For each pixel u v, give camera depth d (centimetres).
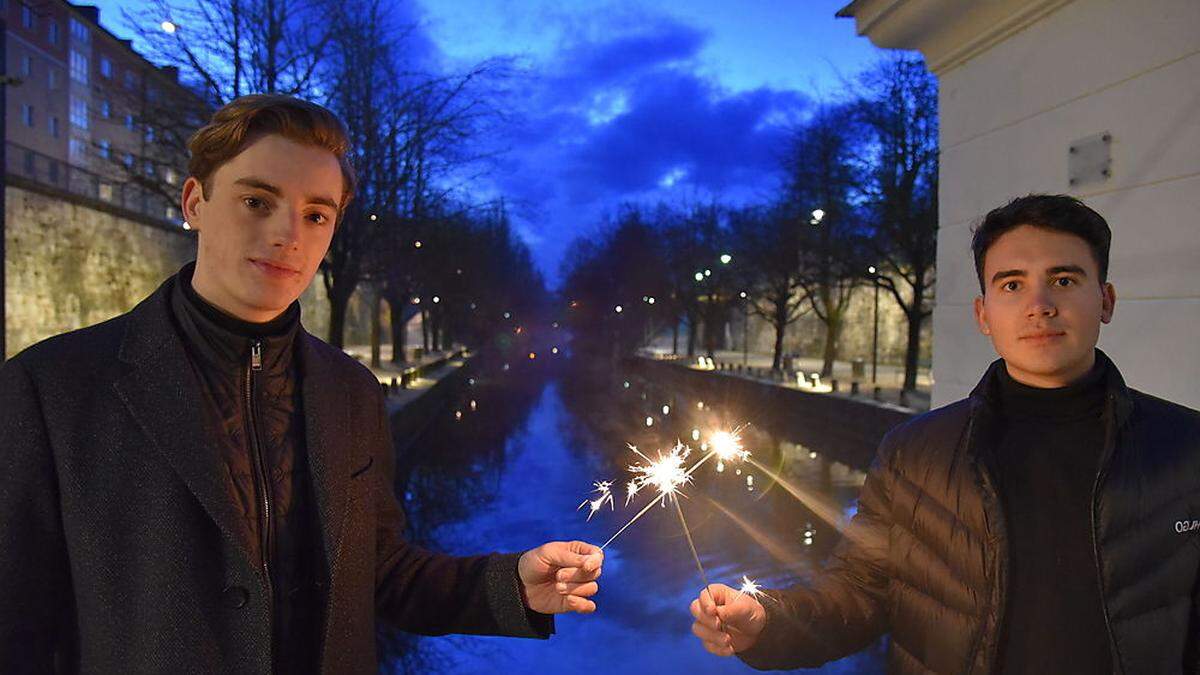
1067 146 413
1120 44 379
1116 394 159
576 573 163
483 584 177
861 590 193
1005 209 172
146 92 1694
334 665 147
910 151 2038
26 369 138
